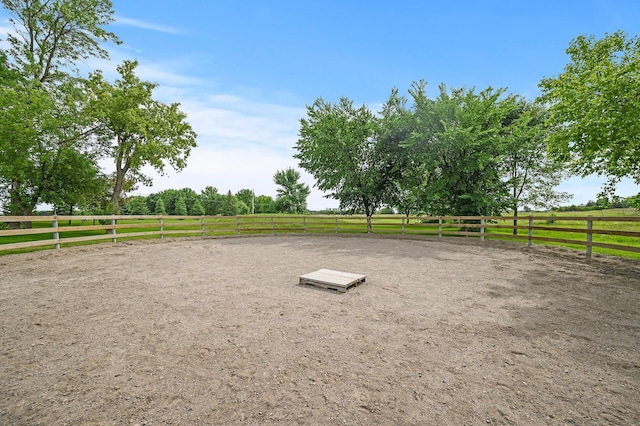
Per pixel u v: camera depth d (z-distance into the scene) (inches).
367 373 110.1
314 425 83.0
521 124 591.5
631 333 146.7
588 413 89.7
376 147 741.9
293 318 164.6
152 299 198.2
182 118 773.9
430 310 178.1
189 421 84.6
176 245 487.8
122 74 713.6
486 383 104.6
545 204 663.8
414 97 677.9
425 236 575.2
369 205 791.7
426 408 90.9
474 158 585.0
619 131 335.3
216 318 164.4
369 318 165.0
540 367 115.6
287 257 369.7
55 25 677.3
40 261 333.4
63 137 602.2
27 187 609.6
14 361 118.3
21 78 624.4
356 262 334.0
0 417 86.2
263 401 93.7
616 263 305.1
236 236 631.2
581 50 430.9
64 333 144.9
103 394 97.2
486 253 393.4
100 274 271.3
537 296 206.2
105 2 719.1
